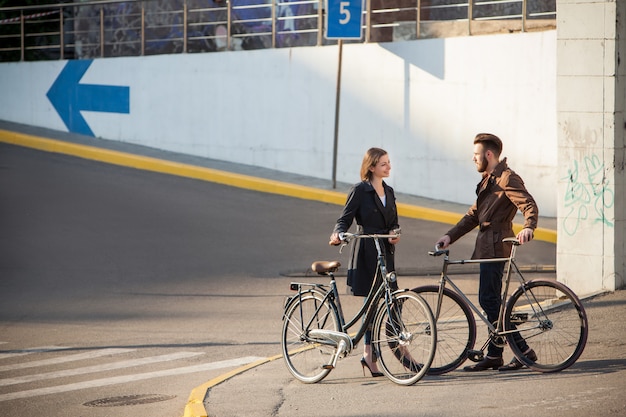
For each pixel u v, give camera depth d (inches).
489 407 649.0
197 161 2269.9
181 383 837.8
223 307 1189.7
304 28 2218.3
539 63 1863.9
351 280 783.1
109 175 2118.6
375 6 2098.9
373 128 2087.8
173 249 1544.0
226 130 2298.2
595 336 863.7
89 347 992.2
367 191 785.6
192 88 2345.0
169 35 2407.7
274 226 1723.7
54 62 2576.3
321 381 779.4
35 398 794.8
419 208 1875.0
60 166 2187.5
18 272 1389.0
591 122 1069.1
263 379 797.2
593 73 1064.8
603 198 1066.7
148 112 2415.1
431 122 2012.8
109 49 2506.2
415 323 741.3
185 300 1231.5
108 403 772.6
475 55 1947.6
